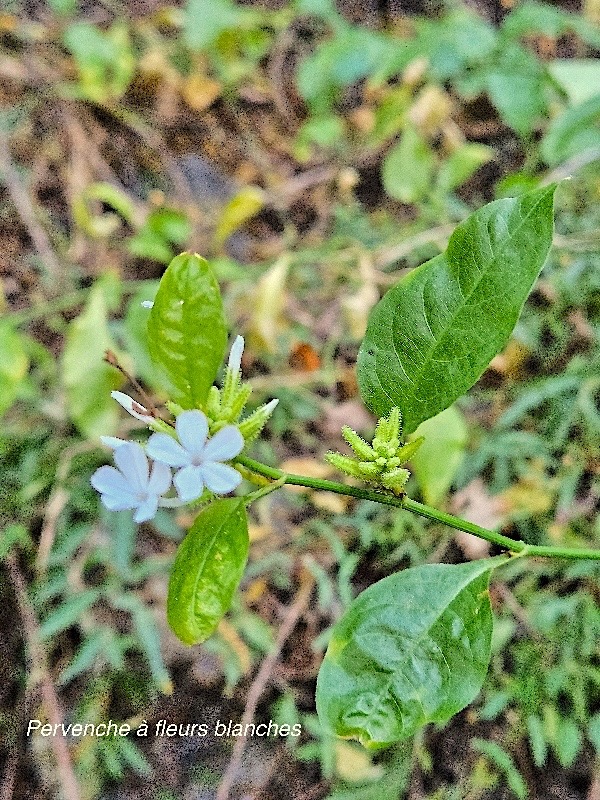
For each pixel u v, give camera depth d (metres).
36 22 0.48
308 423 0.38
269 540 0.35
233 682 0.32
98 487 0.16
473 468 0.35
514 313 0.17
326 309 0.41
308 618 0.34
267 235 0.44
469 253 0.17
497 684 0.32
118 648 0.32
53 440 0.36
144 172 0.45
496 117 0.47
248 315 0.40
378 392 0.18
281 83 0.49
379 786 0.30
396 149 0.41
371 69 0.45
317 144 0.47
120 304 0.41
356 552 0.35
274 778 0.31
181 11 0.49
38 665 0.32
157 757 0.31
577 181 0.41
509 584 0.34
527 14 0.41
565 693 0.32
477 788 0.31
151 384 0.35
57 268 0.41
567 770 0.31
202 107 0.47
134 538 0.34
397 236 0.42
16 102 0.45
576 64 0.37
